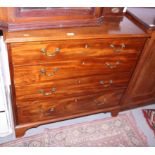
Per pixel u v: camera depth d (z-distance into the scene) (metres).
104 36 1.09
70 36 1.02
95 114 1.78
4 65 1.30
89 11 1.14
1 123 1.37
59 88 1.30
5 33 0.96
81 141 1.52
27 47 0.99
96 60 1.24
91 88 1.43
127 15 1.41
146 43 1.29
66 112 1.52
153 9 1.50
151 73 1.58
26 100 1.26
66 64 1.17
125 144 1.54
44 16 1.05
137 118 1.81
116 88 1.54
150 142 1.59
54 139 1.50
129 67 1.42
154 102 1.95
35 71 1.12
